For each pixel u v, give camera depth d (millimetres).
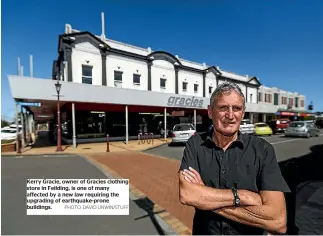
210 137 1684
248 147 1563
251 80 33281
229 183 1520
